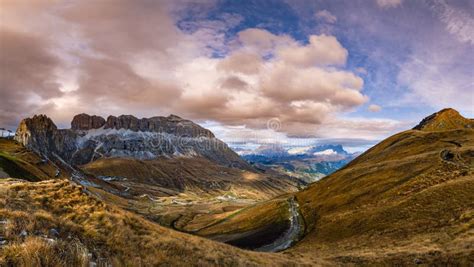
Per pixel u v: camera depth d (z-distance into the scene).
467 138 119.50
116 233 19.38
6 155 161.12
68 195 24.38
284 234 90.69
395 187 81.38
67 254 11.60
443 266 29.61
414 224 51.84
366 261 37.50
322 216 91.75
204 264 19.91
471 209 47.34
